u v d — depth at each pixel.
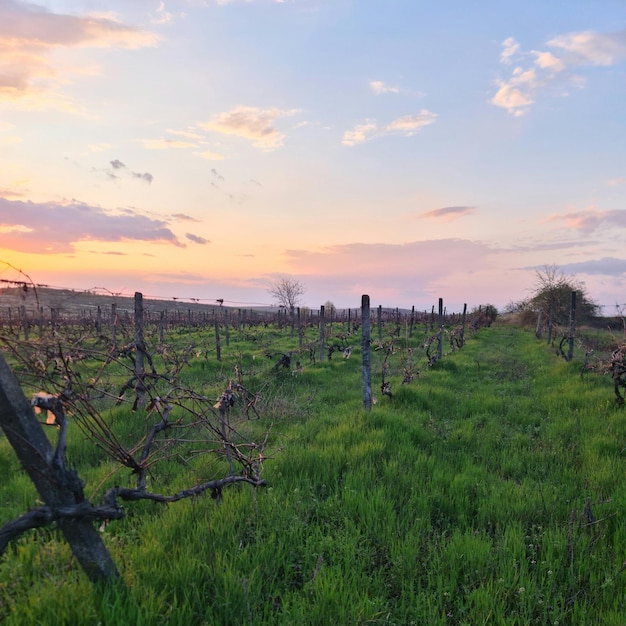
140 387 8.26
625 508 4.67
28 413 2.56
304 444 7.02
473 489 5.49
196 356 17.69
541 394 11.57
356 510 4.78
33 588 3.10
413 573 3.74
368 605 3.24
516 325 48.78
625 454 6.66
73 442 7.01
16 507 4.76
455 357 19.16
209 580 3.36
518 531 4.37
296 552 4.04
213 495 4.02
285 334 32.28
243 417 8.71
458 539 4.16
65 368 2.95
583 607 3.28
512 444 7.39
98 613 2.77
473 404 10.27
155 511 4.79
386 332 32.44
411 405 9.93
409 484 5.48
